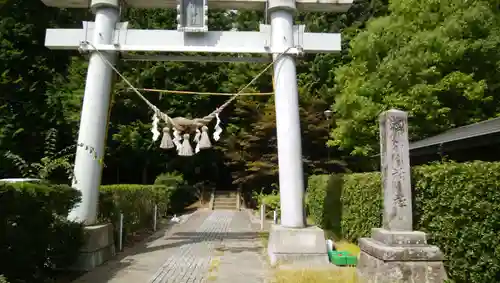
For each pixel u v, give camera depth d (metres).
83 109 8.75
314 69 21.55
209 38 9.19
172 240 11.54
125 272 7.45
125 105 21.44
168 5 9.84
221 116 23.89
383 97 12.74
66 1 9.17
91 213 8.28
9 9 17.09
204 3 9.19
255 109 20.94
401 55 12.30
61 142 17.69
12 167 11.11
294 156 8.59
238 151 21.30
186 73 23.08
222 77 23.91
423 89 11.66
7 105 16.23
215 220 17.36
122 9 9.65
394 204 6.28
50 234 6.20
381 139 6.73
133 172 25.81
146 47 9.05
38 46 17.89
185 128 9.07
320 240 8.13
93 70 8.89
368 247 6.48
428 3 12.51
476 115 12.56
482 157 8.85
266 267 7.91
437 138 10.39
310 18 23.55
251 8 9.72
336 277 6.82
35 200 5.68
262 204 16.11
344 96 13.91
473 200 5.42
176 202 21.72
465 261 5.50
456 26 11.85
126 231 10.72
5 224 5.02
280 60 8.96
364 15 22.31
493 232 5.22
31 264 5.75
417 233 6.07
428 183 6.16
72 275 7.18
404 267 5.77
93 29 9.13
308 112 18.98
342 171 19.14
